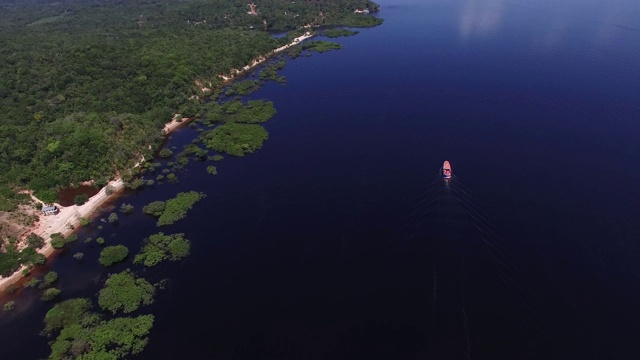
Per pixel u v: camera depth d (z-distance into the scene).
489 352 70.75
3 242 102.75
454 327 75.19
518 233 94.56
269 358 74.75
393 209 106.94
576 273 84.25
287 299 85.56
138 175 134.00
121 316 84.44
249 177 129.12
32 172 126.62
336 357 73.75
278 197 118.00
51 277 94.38
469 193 108.69
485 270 85.56
